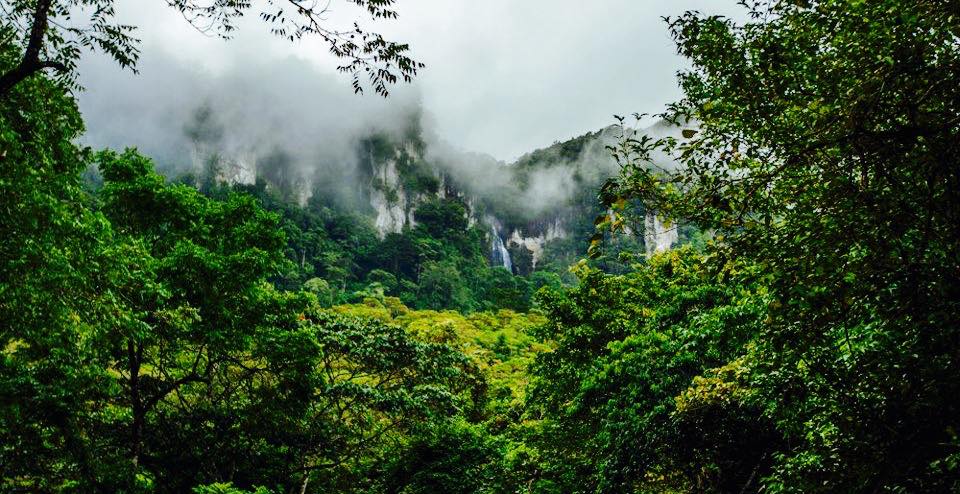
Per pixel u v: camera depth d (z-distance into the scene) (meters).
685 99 5.85
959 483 4.28
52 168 8.51
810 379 6.01
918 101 3.89
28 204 7.42
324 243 127.56
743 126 5.05
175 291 12.76
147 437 14.30
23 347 10.57
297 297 15.26
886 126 4.13
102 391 11.66
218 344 13.30
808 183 4.54
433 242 143.88
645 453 11.61
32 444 10.50
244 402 15.18
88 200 9.73
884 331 4.84
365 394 16.02
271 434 15.16
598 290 18.94
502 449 19.06
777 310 4.67
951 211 4.03
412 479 17.81
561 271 172.25
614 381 13.05
